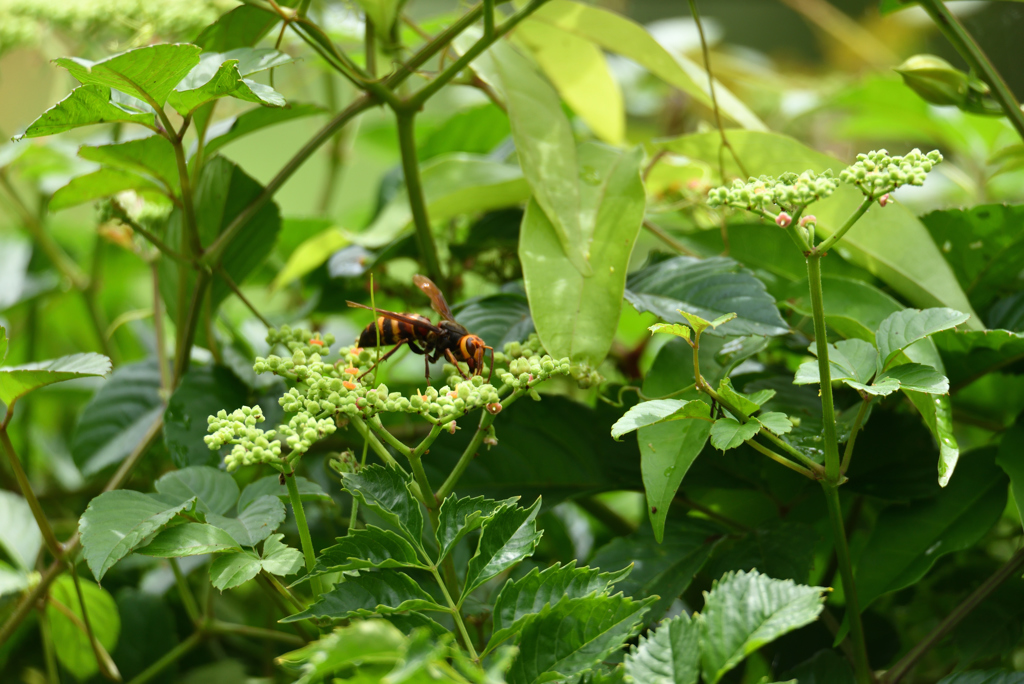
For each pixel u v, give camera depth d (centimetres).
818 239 101
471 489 99
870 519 105
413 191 101
